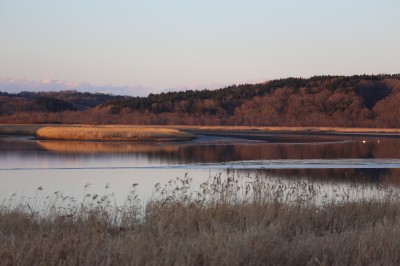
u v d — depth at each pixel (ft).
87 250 32.42
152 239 34.68
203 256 31.22
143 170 123.75
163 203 47.65
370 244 34.53
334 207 51.01
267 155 174.81
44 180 103.50
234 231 40.96
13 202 70.23
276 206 48.96
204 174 114.52
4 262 30.30
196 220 45.09
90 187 92.63
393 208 51.31
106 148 199.11
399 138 320.29
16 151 178.40
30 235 38.88
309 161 150.92
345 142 266.57
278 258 33.35
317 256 33.55
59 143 227.61
